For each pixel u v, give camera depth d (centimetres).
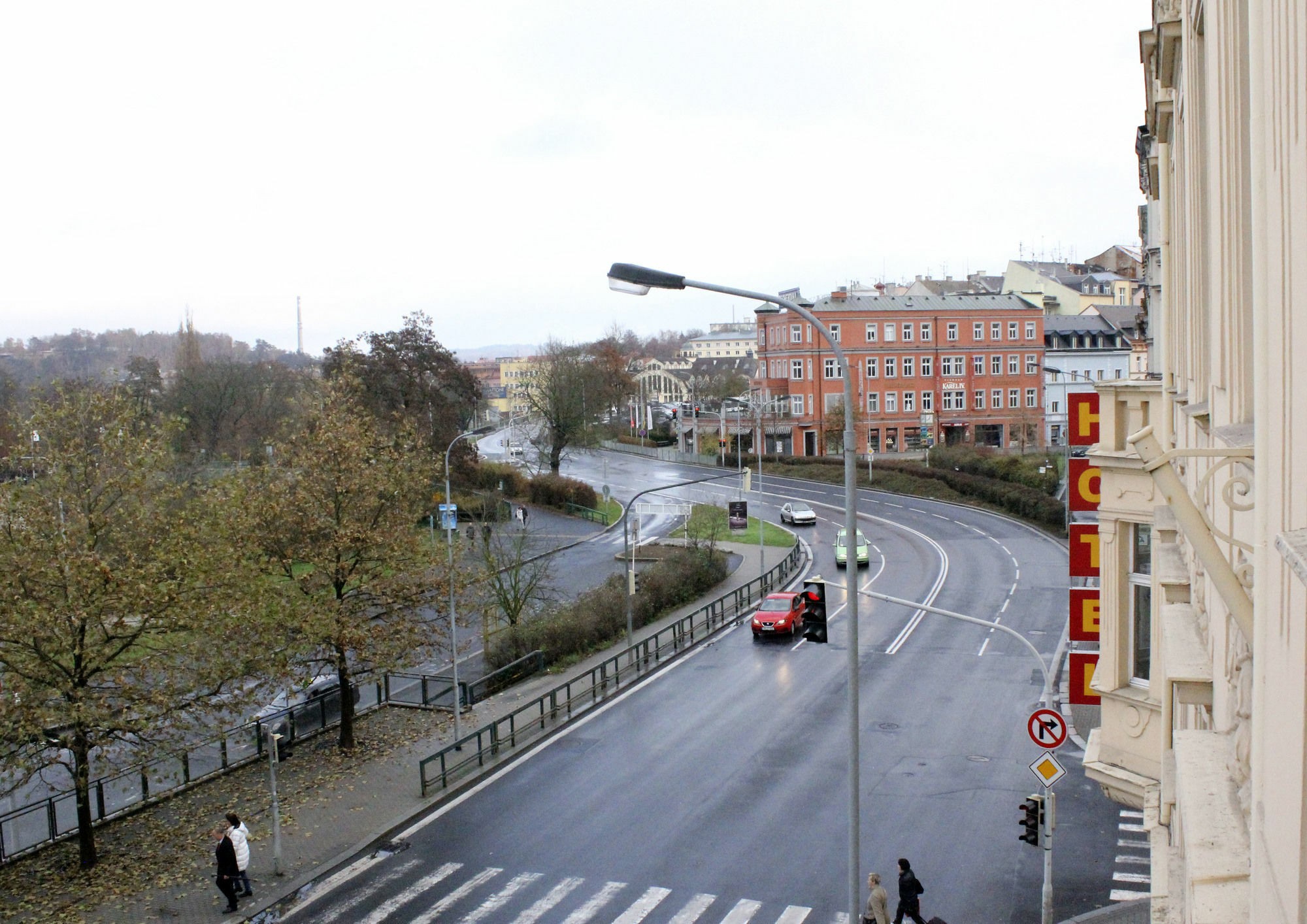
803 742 2491
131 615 2002
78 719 1755
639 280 1301
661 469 9406
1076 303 10681
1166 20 911
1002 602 4012
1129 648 1228
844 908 1661
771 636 3647
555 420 8106
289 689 2495
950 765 2303
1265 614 316
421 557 2694
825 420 8825
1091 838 1902
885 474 7550
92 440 2189
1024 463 6569
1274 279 304
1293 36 273
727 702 2869
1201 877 376
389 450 2778
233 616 2123
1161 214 1048
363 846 1998
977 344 8981
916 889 1536
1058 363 9262
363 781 2355
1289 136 278
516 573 3662
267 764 2475
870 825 1984
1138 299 11200
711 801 2148
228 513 2386
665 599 4072
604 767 2397
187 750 2042
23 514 1908
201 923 1705
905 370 8900
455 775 2364
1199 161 714
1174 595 866
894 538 5691
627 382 11362
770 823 2016
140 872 1905
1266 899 301
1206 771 462
